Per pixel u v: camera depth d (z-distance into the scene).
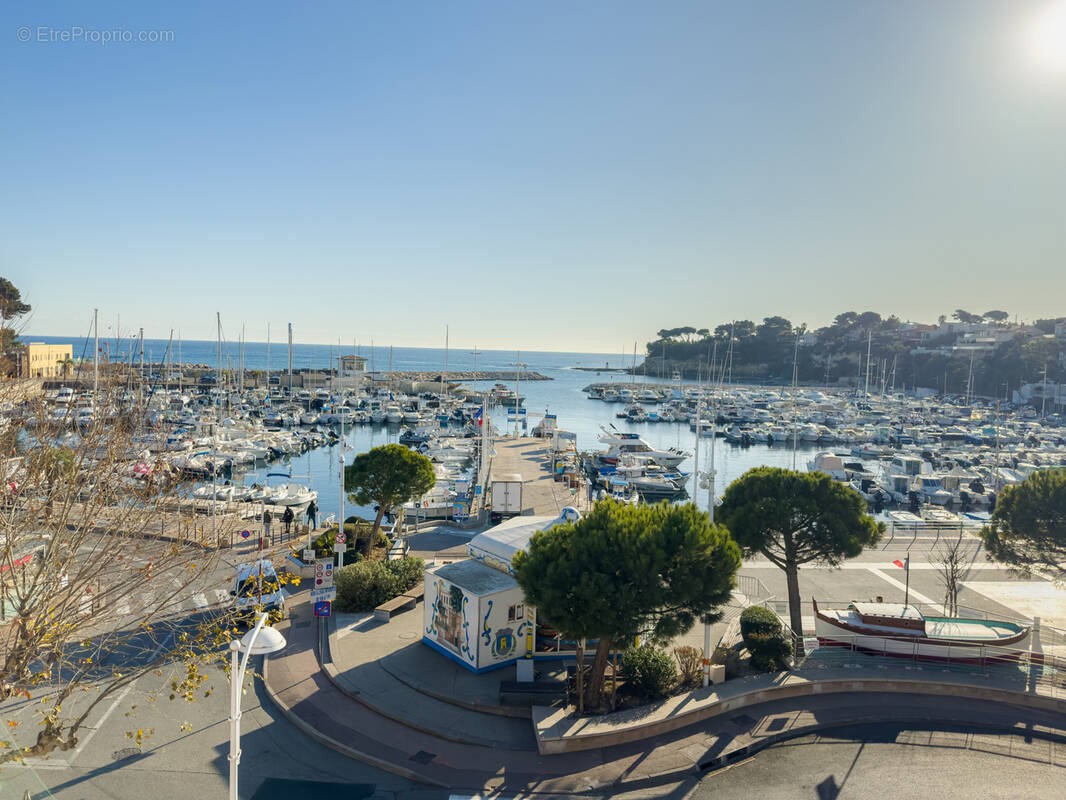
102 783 13.74
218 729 16.30
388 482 31.34
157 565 14.50
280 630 22.45
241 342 105.50
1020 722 17.38
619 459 71.62
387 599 24.67
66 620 12.36
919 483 62.28
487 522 39.69
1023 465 68.88
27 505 12.38
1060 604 27.06
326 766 14.89
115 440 13.11
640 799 13.89
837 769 15.11
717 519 22.34
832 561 21.05
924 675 19.16
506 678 19.05
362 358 155.00
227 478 59.88
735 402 136.75
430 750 15.54
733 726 16.83
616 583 15.71
